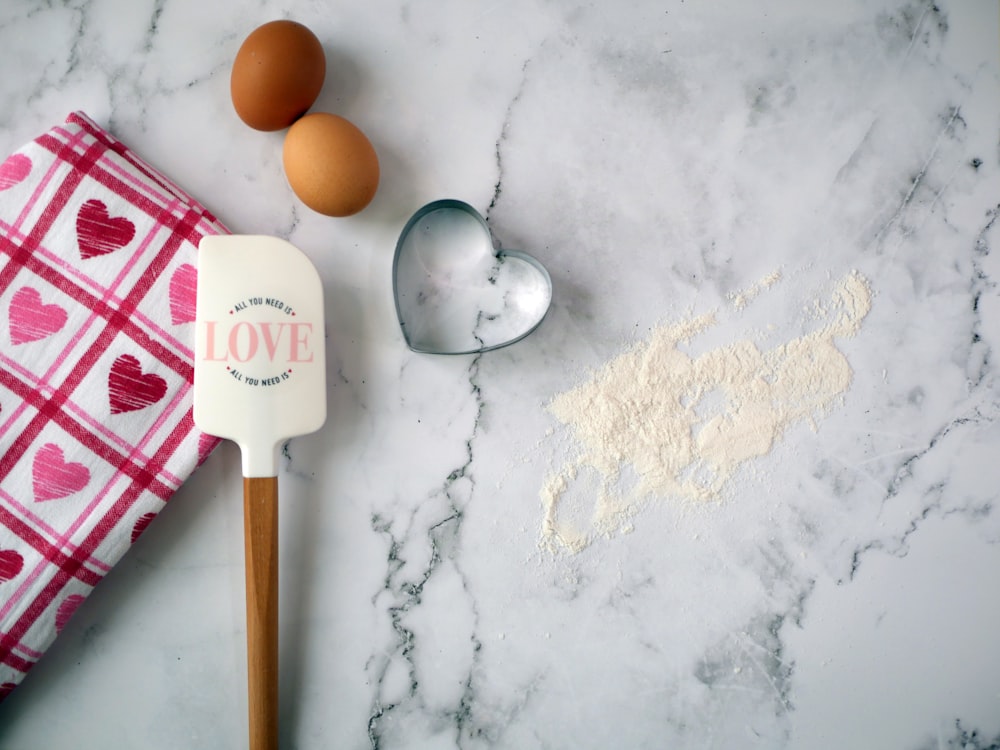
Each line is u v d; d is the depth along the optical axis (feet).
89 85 2.89
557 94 3.08
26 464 2.66
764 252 3.15
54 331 2.68
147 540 2.88
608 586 3.07
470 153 3.04
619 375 3.07
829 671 3.15
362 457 2.97
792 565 3.15
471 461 3.02
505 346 2.77
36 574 2.64
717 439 3.11
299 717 2.93
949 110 3.24
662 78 3.12
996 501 3.22
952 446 3.21
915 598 3.20
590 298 3.07
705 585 3.10
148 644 2.88
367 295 2.98
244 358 2.68
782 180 3.16
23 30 2.87
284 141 2.82
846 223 3.19
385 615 2.98
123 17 2.90
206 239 2.68
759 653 3.12
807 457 3.16
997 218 3.23
